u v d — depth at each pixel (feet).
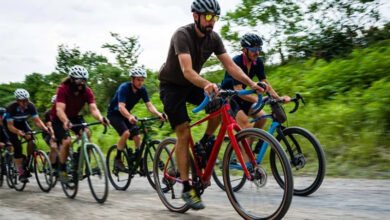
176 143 11.57
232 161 10.61
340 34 34.99
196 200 11.18
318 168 13.32
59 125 17.35
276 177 11.97
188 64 10.23
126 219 11.43
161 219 11.14
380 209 10.88
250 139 10.02
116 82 46.75
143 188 18.42
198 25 10.50
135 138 18.33
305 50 36.04
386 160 17.57
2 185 24.41
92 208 13.79
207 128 11.32
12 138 21.50
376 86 23.81
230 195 10.61
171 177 12.45
